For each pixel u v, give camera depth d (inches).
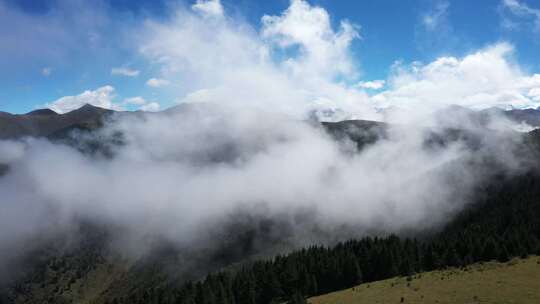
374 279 4704.7
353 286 4443.9
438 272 4143.7
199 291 5017.2
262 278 4958.2
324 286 4746.6
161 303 5374.0
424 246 5177.2
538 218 5816.9
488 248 4320.9
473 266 4104.3
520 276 3420.3
